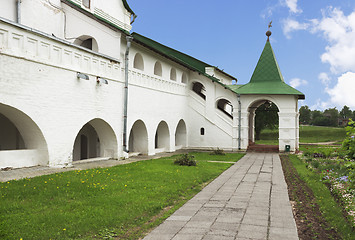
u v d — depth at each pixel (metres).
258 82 25.59
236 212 6.97
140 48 18.03
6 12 12.04
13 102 9.92
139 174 11.27
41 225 5.55
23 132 11.48
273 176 12.19
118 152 15.76
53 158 11.70
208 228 5.87
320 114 100.44
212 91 25.36
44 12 13.71
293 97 23.86
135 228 5.83
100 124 15.16
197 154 21.14
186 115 25.48
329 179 11.03
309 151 21.08
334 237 5.58
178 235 5.48
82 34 14.77
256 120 44.75
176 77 23.53
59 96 11.84
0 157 10.42
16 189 7.79
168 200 7.90
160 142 22.64
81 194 7.89
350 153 6.11
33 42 10.65
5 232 5.03
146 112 18.67
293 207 7.55
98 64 14.07
